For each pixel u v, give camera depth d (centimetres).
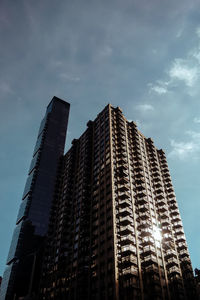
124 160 8075
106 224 6525
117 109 10288
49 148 17188
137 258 5872
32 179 15262
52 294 7000
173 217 8319
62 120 19725
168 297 5741
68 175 10119
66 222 8512
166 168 10138
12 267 11962
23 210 14100
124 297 5103
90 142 9931
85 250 6650
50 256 8306
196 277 6962
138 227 6594
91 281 5934
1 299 11250
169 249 6788
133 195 7425
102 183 7762
